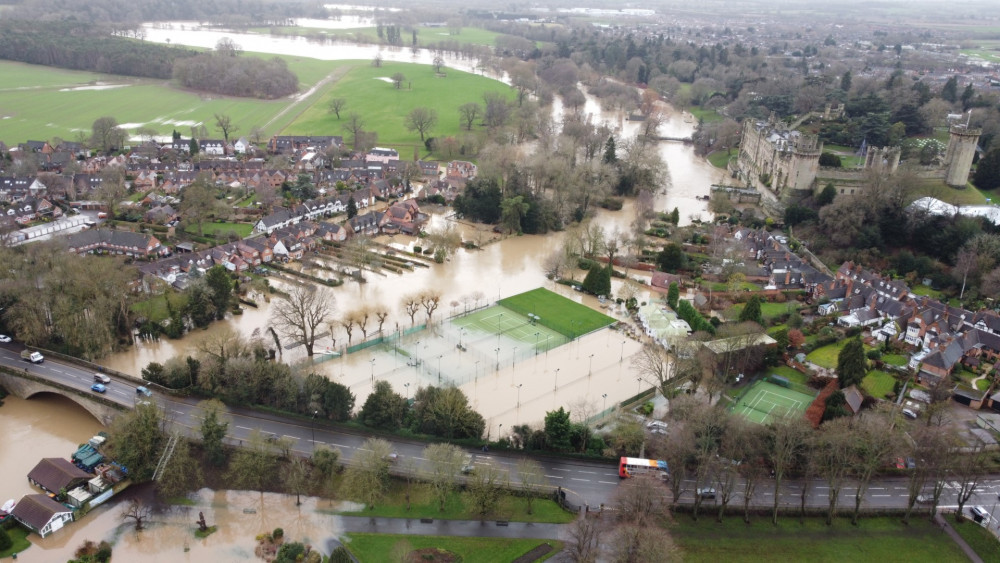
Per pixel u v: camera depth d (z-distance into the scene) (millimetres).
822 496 168250
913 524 160750
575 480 171250
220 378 195500
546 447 178750
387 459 170000
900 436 173250
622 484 162125
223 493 168750
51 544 154625
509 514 161500
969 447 178750
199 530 157375
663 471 171125
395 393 193250
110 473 170375
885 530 158625
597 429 188750
